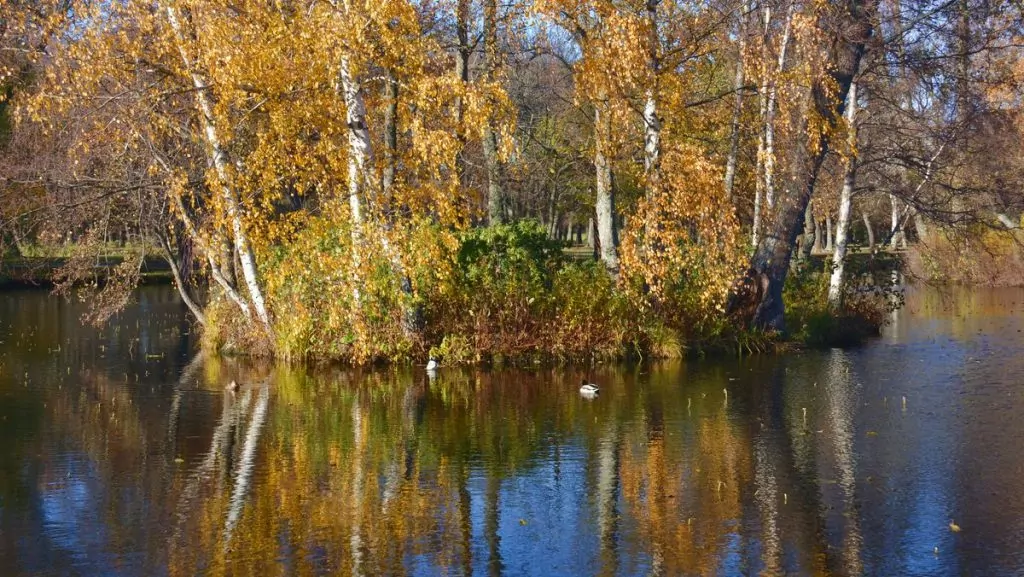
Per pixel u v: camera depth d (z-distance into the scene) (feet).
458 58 68.54
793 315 69.67
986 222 75.05
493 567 25.73
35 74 63.00
